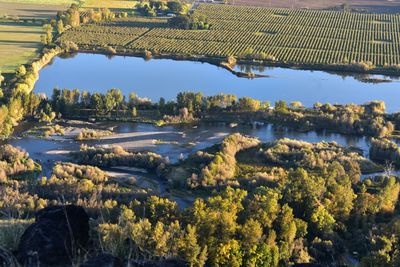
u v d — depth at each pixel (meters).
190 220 54.53
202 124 127.69
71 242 23.16
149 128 124.12
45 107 128.00
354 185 86.25
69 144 112.94
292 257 57.69
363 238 66.25
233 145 107.81
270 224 60.94
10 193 72.50
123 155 102.94
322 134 123.75
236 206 60.72
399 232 64.44
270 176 89.88
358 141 120.19
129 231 32.03
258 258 52.00
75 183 81.50
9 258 21.75
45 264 21.97
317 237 64.94
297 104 137.38
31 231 22.89
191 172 97.56
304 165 98.75
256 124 128.50
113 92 132.25
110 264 20.95
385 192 77.44
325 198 72.00
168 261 21.95
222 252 50.16
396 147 109.06
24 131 118.94
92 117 129.00
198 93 133.00
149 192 86.88
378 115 128.75
